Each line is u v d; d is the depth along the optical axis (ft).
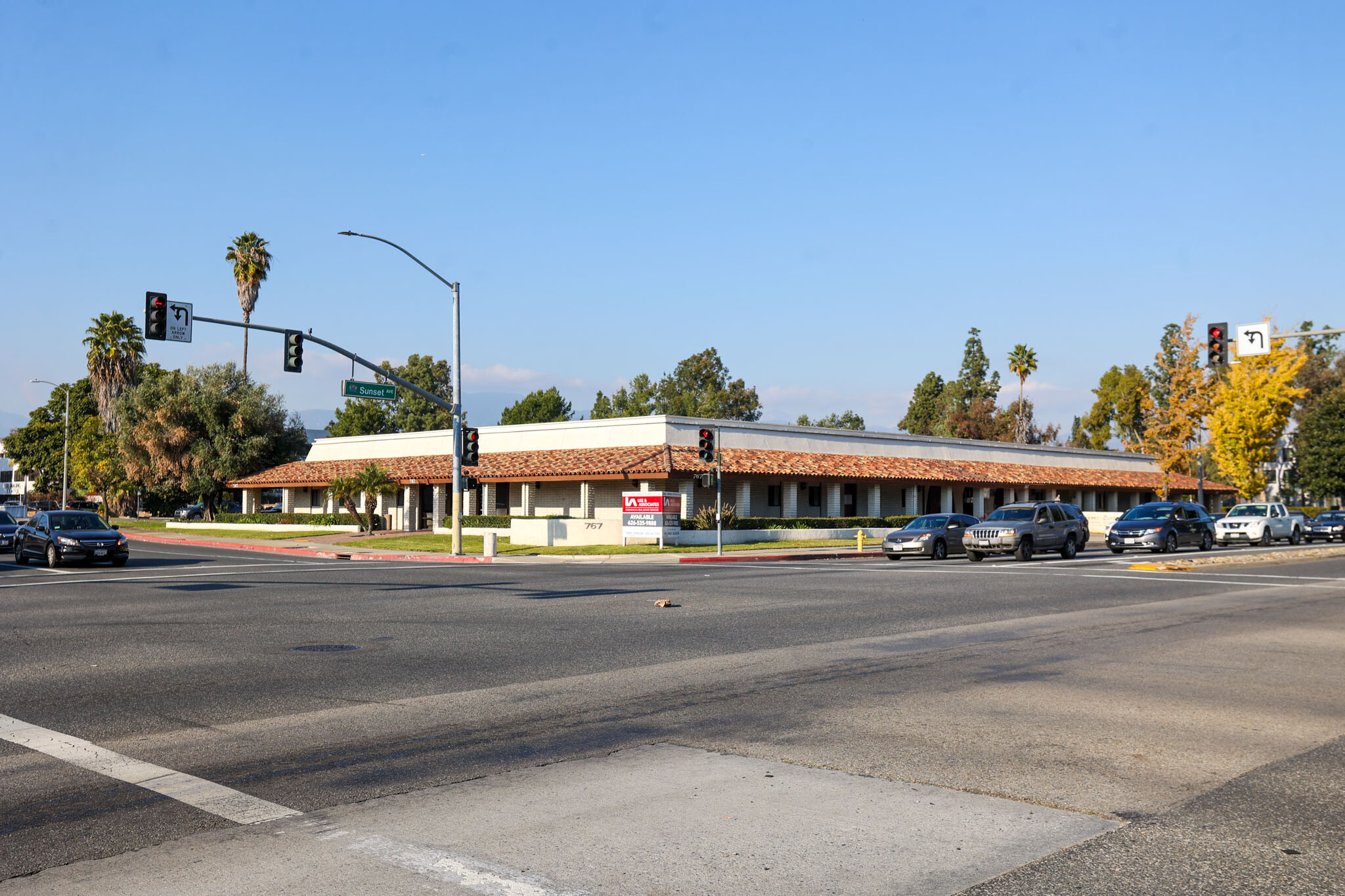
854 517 172.96
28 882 17.31
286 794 22.44
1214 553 118.83
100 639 47.57
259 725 29.43
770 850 18.75
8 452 365.61
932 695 33.65
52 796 22.40
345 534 169.48
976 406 353.51
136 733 28.37
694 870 17.74
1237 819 20.54
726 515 147.13
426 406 341.62
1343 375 337.52
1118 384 321.32
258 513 208.33
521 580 85.71
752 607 62.18
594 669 39.04
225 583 81.87
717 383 380.17
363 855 18.53
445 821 20.49
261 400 229.04
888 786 22.89
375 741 27.40
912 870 17.71
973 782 23.27
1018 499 211.61
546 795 22.29
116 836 19.67
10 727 29.22
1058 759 25.30
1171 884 17.04
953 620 55.06
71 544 99.45
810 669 38.93
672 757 25.57
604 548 132.26
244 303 247.91
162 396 224.74
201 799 22.09
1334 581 80.43
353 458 200.23
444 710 31.40
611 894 16.70
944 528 116.67
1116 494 233.96
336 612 59.16
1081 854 18.48
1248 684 35.53
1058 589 73.26
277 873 17.69
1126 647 44.45
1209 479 247.70
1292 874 17.47
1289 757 25.46
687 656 42.32
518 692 34.37
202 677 37.35
